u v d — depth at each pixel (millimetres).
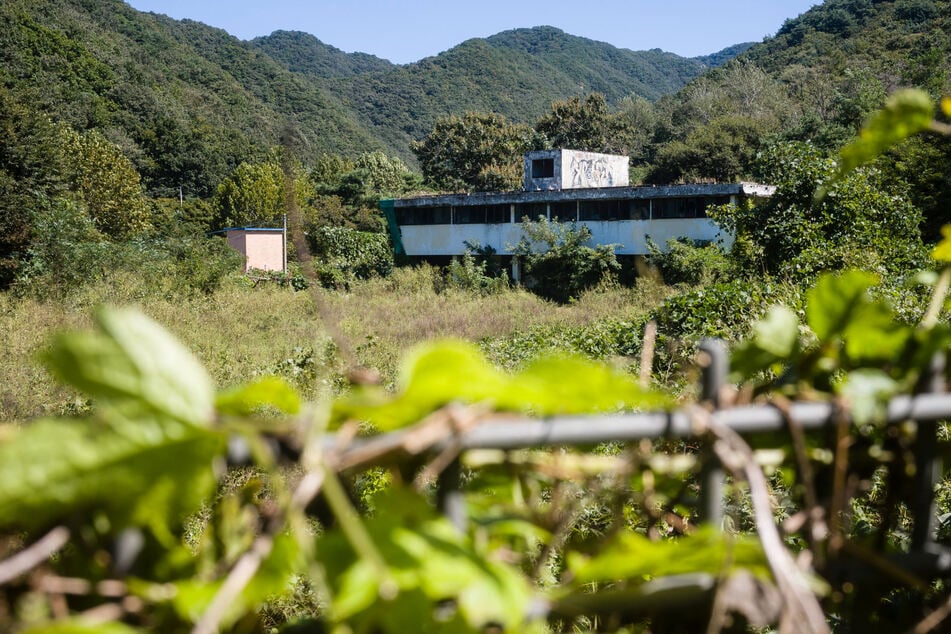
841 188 12773
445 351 468
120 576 460
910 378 731
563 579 663
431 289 23594
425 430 505
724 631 609
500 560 623
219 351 9594
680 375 3275
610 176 32594
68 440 409
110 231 45094
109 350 412
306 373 6215
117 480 422
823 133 35531
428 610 483
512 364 7938
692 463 674
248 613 567
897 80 50031
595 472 653
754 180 38031
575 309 19031
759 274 13406
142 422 422
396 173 59562
